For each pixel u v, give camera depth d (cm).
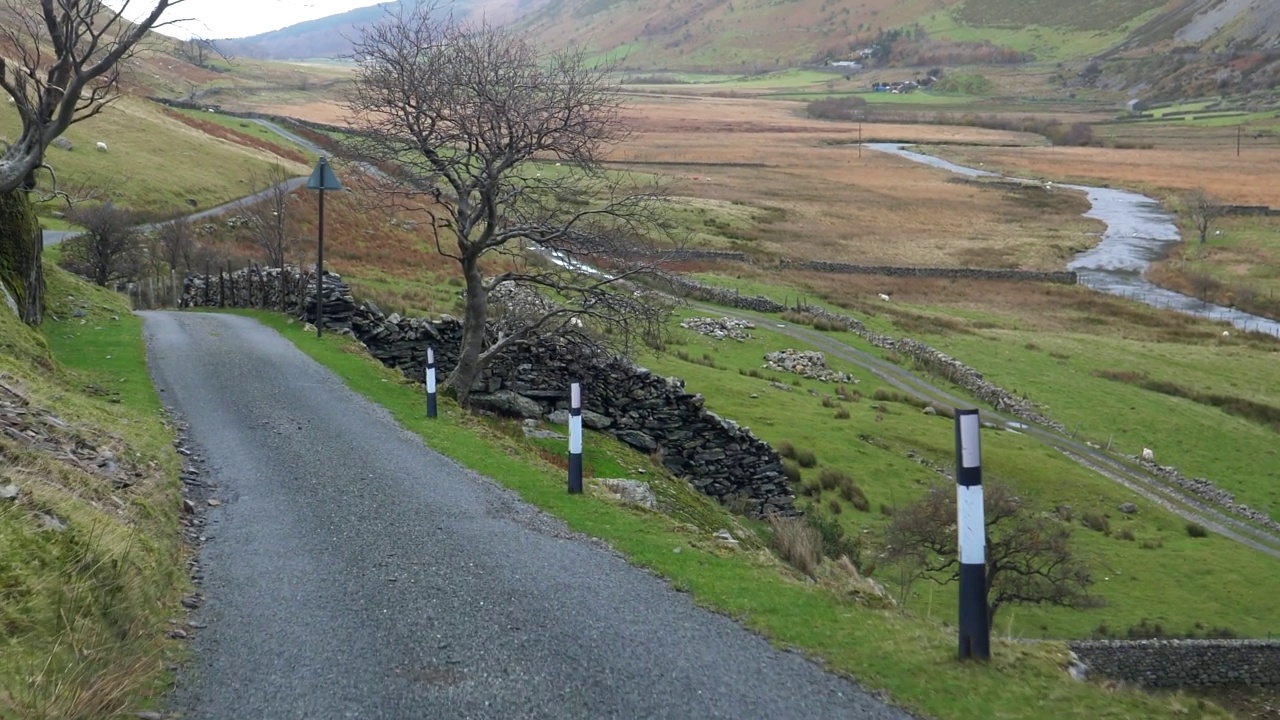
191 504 1054
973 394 5356
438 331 2484
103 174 7275
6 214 2181
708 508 1928
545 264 4447
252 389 1805
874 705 605
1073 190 14300
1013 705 605
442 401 1870
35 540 683
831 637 721
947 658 679
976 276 8731
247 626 718
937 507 2669
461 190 2188
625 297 2356
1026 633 2527
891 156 17438
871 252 9656
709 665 661
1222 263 9650
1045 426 4925
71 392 1448
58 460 930
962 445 668
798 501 2942
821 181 14225
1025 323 7281
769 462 2362
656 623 741
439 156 2211
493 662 655
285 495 1121
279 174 9056
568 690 612
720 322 5838
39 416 1073
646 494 1463
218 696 596
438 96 2145
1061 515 3594
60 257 4638
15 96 1838
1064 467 4119
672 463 2270
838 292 7638
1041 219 12088
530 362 2286
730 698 607
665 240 8694
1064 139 19950
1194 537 3578
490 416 2136
